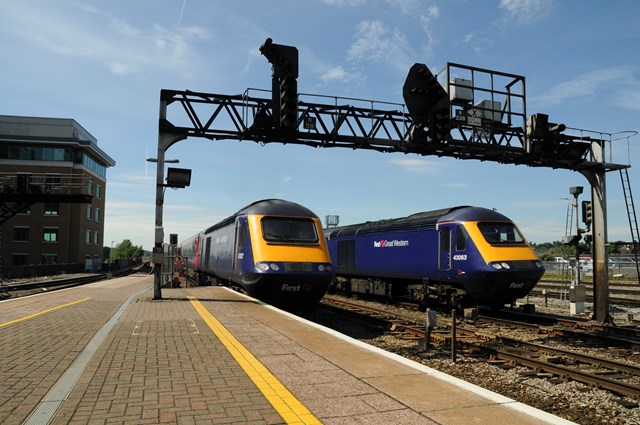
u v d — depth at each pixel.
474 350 10.06
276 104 13.27
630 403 6.68
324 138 14.02
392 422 3.93
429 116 13.52
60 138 56.00
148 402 4.41
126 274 55.00
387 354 6.54
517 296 15.52
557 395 7.16
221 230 19.55
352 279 23.62
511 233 15.89
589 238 16.12
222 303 12.95
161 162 14.02
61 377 5.27
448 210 17.11
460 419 4.01
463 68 14.20
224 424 3.86
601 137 15.89
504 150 14.54
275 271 13.05
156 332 8.29
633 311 18.77
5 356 6.32
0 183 32.34
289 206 14.70
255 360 6.14
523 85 14.95
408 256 18.53
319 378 5.30
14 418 3.96
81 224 58.00
